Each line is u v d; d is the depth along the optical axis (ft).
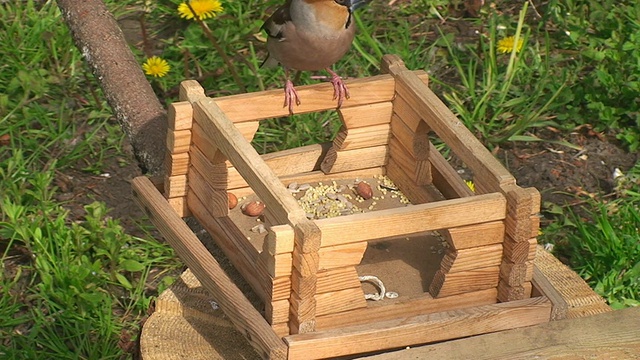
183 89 16.14
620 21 28.78
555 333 13.64
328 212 16.94
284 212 13.37
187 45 28.94
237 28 29.14
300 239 13.05
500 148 26.45
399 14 30.81
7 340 21.08
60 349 20.57
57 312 21.38
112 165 25.95
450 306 14.78
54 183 25.23
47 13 29.50
